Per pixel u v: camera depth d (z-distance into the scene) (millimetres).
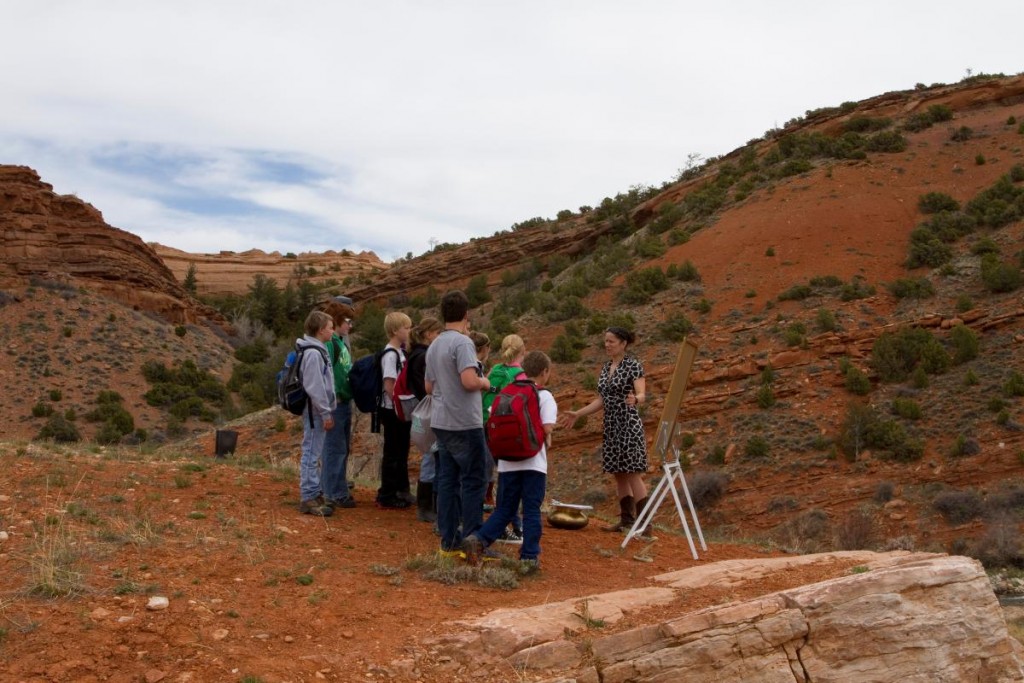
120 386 55438
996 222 45469
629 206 85375
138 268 72000
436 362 6934
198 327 73500
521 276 80438
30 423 48250
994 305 36656
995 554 23188
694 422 34750
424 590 6164
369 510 8438
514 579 6508
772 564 7402
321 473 8516
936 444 29328
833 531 26047
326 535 7156
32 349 56750
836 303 40750
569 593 6453
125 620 4906
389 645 5148
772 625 5797
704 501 29375
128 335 62750
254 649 4895
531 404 6984
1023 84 71625
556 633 5434
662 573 7449
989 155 58250
